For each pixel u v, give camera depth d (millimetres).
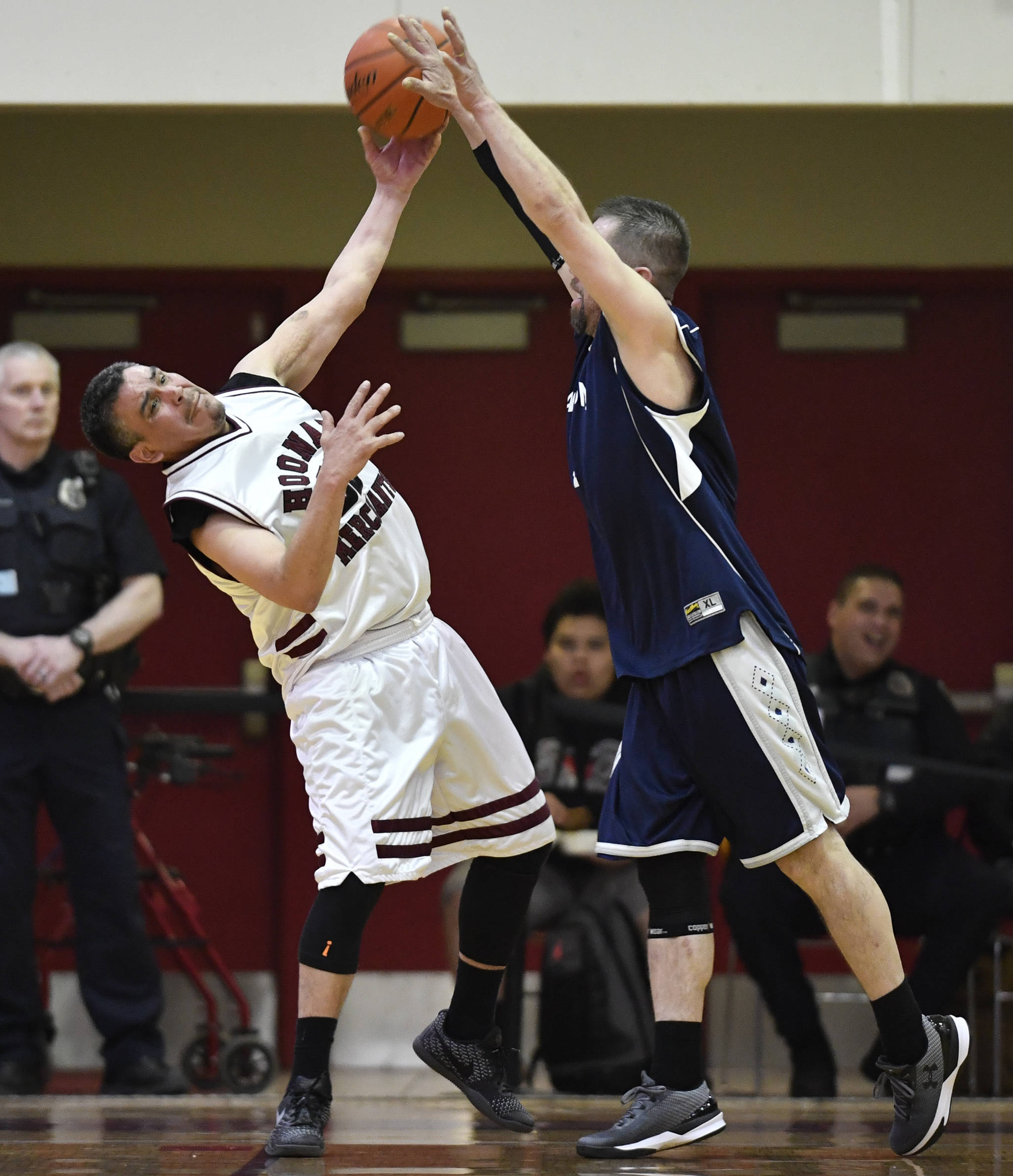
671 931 7242
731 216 16422
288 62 12273
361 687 7430
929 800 12812
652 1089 7281
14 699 11984
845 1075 15320
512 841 7836
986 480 16641
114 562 12508
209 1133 8523
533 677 12820
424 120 8297
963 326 16672
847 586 13594
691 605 6918
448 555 16547
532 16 12297
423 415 16625
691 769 7051
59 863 14695
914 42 12250
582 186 16359
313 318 8258
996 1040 13102
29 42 12234
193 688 16312
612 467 7020
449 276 16547
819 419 16656
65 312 16594
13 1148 7922
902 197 16453
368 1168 7059
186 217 16438
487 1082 8117
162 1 12266
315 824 7551
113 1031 11977
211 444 7414
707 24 12297
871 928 7047
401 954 16031
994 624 16562
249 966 16094
